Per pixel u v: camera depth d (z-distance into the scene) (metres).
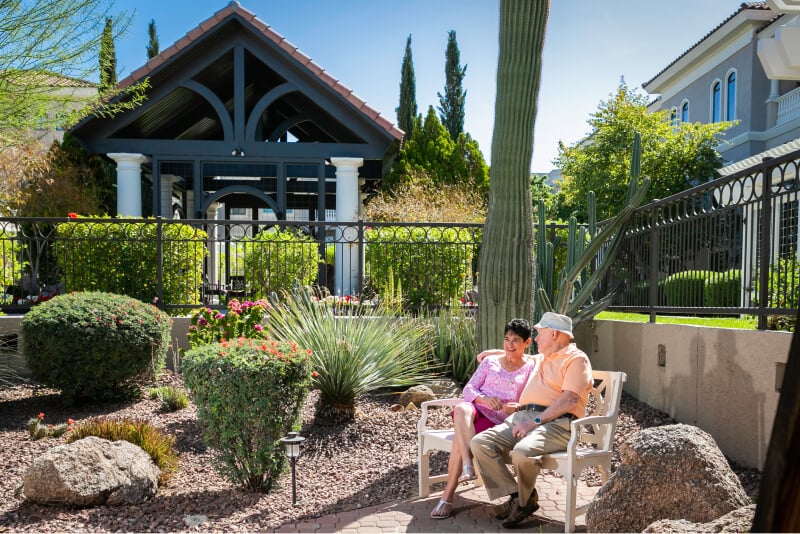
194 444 5.81
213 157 13.80
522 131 5.97
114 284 9.28
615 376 4.37
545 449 4.09
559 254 9.70
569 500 3.92
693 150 18.33
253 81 15.98
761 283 4.85
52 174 14.33
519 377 4.68
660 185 18.23
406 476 5.09
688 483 3.54
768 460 1.39
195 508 4.40
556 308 6.90
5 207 12.68
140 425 5.28
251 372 4.61
